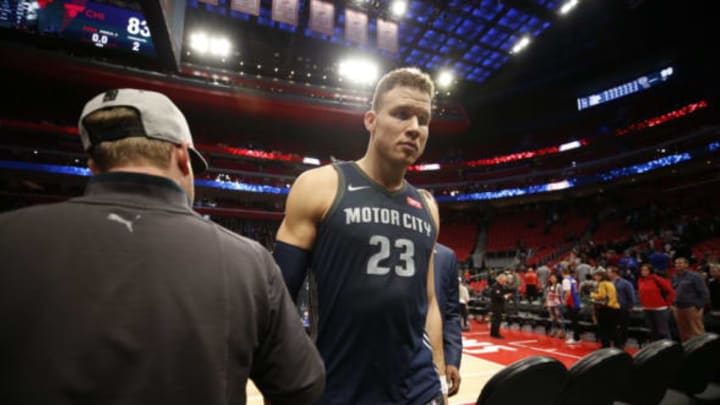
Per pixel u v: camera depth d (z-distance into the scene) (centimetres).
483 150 3131
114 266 56
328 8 1197
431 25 2053
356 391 102
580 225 2191
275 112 2639
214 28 2098
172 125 73
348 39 1240
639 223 1828
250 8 941
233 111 2623
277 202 2870
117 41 1677
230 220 2683
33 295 52
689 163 1972
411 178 3247
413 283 113
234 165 2853
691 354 226
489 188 2877
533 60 2400
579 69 2447
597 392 176
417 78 118
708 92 2011
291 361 72
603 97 2480
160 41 512
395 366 106
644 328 720
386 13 1834
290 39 2214
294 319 77
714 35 1884
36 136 2300
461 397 404
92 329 52
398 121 115
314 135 3100
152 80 2212
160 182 68
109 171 68
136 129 70
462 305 971
